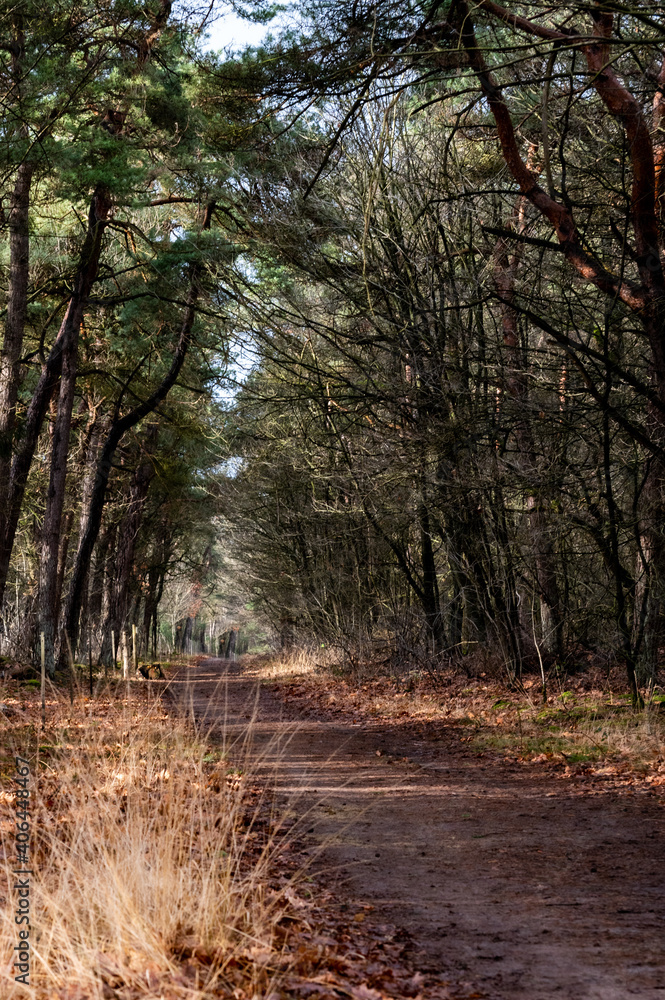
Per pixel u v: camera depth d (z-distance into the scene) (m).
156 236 23.36
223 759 8.60
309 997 3.66
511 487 14.86
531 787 9.26
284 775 9.77
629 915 5.08
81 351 24.95
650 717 11.92
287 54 11.20
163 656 45.59
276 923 4.60
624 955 4.41
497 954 4.47
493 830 7.38
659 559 12.80
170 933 4.12
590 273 11.78
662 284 11.61
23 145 16.05
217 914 4.32
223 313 19.91
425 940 4.71
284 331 19.00
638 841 6.86
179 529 39.38
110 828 4.95
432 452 15.35
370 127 16.08
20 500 20.66
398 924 4.98
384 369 16.75
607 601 15.95
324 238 17.12
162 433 28.39
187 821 6.19
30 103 15.83
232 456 28.00
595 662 16.91
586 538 16.12
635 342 13.74
